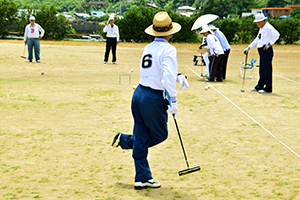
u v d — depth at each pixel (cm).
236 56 2106
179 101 827
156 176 409
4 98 800
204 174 416
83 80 1097
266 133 584
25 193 357
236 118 680
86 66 1445
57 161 449
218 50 1134
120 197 352
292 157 475
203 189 374
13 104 748
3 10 2727
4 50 1866
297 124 643
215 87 1038
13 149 488
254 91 980
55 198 348
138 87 380
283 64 1719
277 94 937
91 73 1259
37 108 723
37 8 2864
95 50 2195
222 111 736
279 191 370
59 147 502
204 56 1220
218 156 478
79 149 496
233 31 2953
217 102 823
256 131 595
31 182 385
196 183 390
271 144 529
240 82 1156
